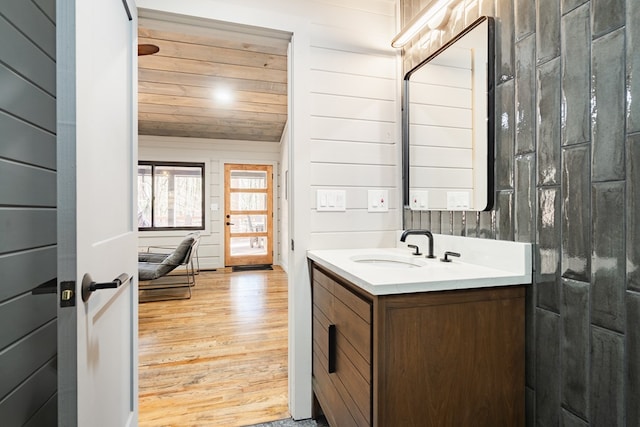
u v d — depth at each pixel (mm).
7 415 886
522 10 1148
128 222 1380
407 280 1024
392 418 997
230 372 2238
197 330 3021
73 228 773
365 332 1056
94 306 932
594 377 910
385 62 1925
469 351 1068
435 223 1640
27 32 981
